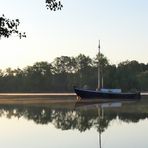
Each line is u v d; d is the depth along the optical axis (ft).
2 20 63.93
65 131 125.90
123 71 552.82
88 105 254.06
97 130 126.93
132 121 150.00
